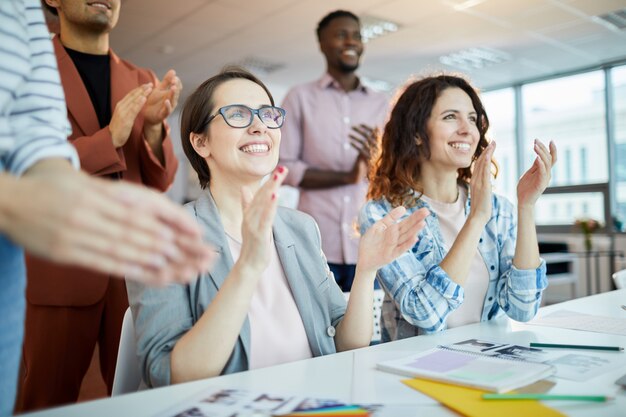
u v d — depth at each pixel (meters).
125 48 5.97
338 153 2.72
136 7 4.80
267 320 1.07
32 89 0.67
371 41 5.79
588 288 6.21
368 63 6.60
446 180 1.61
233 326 0.87
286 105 2.76
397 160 1.62
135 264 0.40
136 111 1.58
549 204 7.36
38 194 0.37
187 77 7.18
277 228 1.17
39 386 1.52
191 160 1.23
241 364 0.99
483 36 5.65
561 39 5.77
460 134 1.54
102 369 1.71
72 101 1.68
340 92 2.78
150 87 1.60
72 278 1.52
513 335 1.14
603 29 5.46
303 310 1.11
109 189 0.40
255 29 5.37
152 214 0.41
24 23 0.67
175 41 5.73
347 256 2.59
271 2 4.70
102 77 1.82
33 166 0.55
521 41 5.82
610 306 1.51
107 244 0.38
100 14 1.71
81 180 0.41
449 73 1.72
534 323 1.29
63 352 1.53
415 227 1.07
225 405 0.68
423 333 1.34
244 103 1.15
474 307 1.47
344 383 0.79
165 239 0.40
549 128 7.42
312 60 6.50
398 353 0.98
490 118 1.72
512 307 1.37
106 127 1.60
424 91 1.57
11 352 0.60
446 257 1.33
